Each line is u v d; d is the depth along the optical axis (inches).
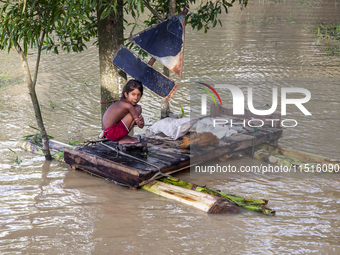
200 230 150.3
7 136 249.9
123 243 140.9
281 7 917.8
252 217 161.5
